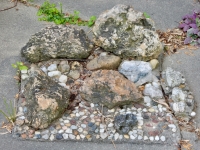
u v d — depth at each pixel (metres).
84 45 2.35
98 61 2.33
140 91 2.24
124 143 1.99
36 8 2.84
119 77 2.16
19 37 2.59
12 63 2.39
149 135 2.01
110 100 2.11
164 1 2.96
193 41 2.58
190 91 2.25
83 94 2.15
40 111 2.01
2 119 2.08
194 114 2.13
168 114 2.12
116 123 2.01
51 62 2.37
